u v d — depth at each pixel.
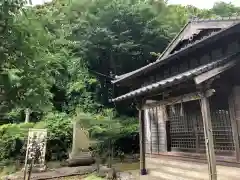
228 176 5.62
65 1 20.81
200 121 6.73
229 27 4.87
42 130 8.12
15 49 4.30
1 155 12.16
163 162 8.17
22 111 15.46
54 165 11.91
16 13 4.29
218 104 6.21
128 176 8.68
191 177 6.73
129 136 15.21
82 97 17.78
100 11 17.30
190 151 7.07
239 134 5.50
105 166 11.64
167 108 8.23
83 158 12.20
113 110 16.81
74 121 13.46
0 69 4.43
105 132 11.98
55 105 17.59
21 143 12.65
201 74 4.50
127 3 17.98
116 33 17.23
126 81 9.19
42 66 4.85
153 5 19.83
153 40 17.70
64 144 13.88
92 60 17.88
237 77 5.62
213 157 4.57
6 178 9.08
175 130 7.84
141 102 7.97
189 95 5.56
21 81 4.58
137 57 17.83
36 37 4.57
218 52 6.20
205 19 7.34
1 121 14.91
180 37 8.43
